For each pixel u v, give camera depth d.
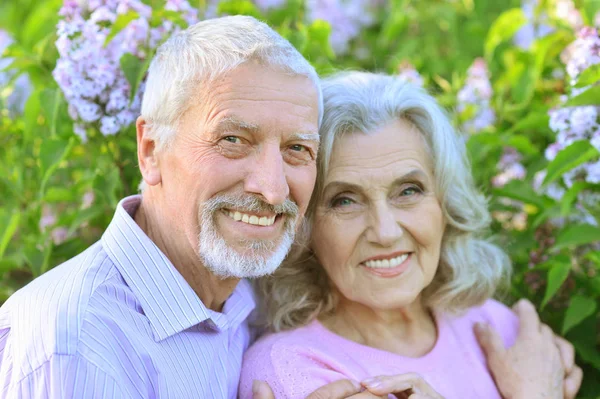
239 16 1.96
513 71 2.99
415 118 2.27
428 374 2.33
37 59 2.59
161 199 1.99
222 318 2.05
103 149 2.50
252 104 1.84
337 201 2.24
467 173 2.53
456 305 2.51
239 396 2.21
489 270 2.54
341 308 2.42
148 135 1.96
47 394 1.66
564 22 2.97
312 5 3.79
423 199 2.28
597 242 2.73
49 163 2.38
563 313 2.72
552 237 2.79
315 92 1.96
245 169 1.87
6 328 1.86
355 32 4.00
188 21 2.41
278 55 1.88
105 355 1.72
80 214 2.44
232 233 1.90
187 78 1.86
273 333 2.36
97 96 2.35
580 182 2.41
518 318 2.59
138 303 1.90
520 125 2.72
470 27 3.50
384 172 2.19
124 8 2.32
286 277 2.39
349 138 2.20
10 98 2.99
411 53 3.70
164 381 1.85
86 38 2.33
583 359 2.60
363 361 2.30
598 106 2.33
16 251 2.70
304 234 2.28
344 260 2.26
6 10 4.23
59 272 1.91
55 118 2.32
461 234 2.47
